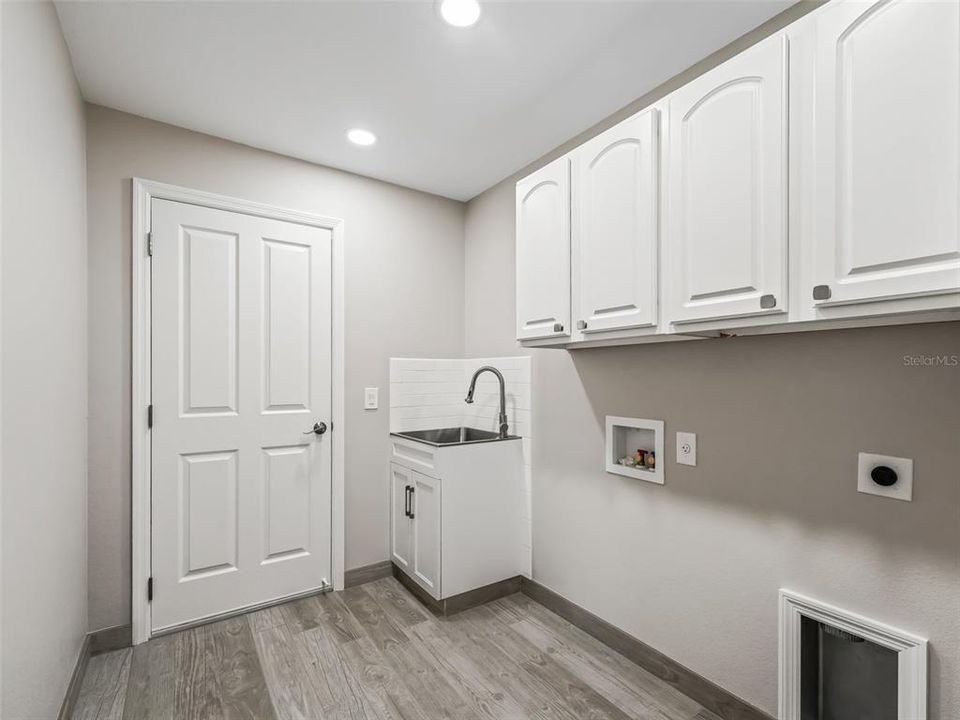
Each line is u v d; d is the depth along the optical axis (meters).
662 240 1.45
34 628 1.25
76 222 1.77
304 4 1.47
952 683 1.17
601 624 2.08
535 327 1.94
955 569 1.17
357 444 2.67
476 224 3.05
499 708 1.66
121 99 1.97
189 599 2.17
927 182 0.93
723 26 1.57
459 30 1.59
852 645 1.37
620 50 1.70
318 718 1.61
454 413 3.05
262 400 2.37
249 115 2.11
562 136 2.30
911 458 1.23
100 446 1.98
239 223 2.33
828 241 1.07
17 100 1.13
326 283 2.58
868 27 1.01
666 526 1.84
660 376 1.88
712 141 1.31
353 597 2.49
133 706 1.65
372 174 2.72
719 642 1.66
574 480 2.26
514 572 2.55
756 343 1.57
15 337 1.11
